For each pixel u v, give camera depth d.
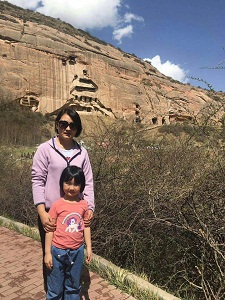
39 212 2.99
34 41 72.62
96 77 79.94
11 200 7.12
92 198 3.13
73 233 2.88
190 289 3.51
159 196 3.81
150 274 3.88
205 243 3.34
